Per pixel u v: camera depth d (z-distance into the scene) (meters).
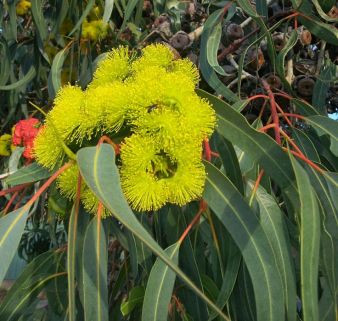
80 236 0.33
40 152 0.28
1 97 0.80
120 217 0.20
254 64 0.49
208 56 0.40
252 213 0.28
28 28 0.78
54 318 0.43
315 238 0.26
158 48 0.31
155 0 0.60
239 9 0.57
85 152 0.23
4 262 0.25
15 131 0.43
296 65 0.51
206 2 0.58
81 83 0.56
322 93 0.45
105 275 0.29
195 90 0.30
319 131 0.34
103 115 0.26
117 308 0.45
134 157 0.25
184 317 0.35
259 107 0.48
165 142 0.24
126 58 0.31
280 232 0.30
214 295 0.33
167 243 0.36
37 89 0.72
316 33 0.40
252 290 0.32
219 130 0.30
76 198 0.26
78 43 0.60
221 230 0.32
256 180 0.34
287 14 0.44
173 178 0.25
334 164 0.39
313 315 0.25
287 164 0.29
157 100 0.25
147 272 0.36
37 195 0.26
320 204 0.29
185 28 0.56
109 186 0.22
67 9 0.63
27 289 0.39
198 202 0.34
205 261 0.37
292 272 0.30
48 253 0.40
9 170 0.53
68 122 0.27
